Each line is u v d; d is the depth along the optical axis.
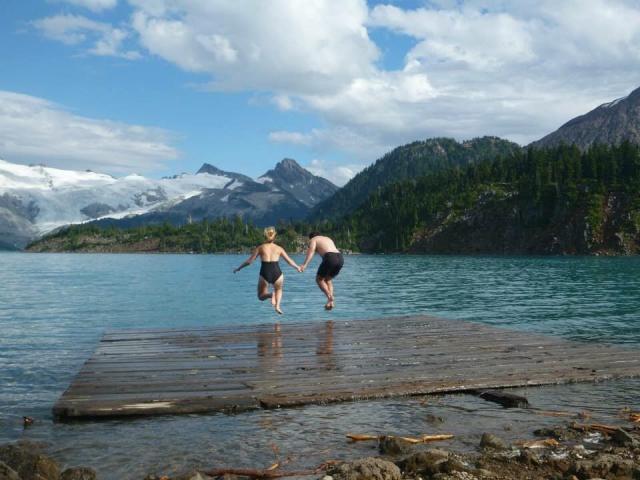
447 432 7.40
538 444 6.90
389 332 14.55
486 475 5.81
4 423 8.02
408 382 9.55
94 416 7.87
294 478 5.87
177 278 63.62
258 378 9.60
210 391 8.78
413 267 93.75
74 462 6.34
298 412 8.20
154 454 6.55
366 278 58.81
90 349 15.83
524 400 8.68
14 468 5.83
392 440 6.70
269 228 15.91
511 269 82.88
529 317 24.31
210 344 12.62
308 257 16.03
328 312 26.70
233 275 71.75
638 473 5.78
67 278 63.59
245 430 7.39
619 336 18.61
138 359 11.00
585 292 39.03
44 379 11.56
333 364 10.73
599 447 6.87
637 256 175.50
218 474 5.97
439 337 13.92
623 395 9.36
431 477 5.82
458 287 44.56
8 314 26.09
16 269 94.19
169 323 22.81
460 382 9.60
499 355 11.90
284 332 14.39
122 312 27.16
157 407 8.01
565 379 10.05
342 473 5.66
